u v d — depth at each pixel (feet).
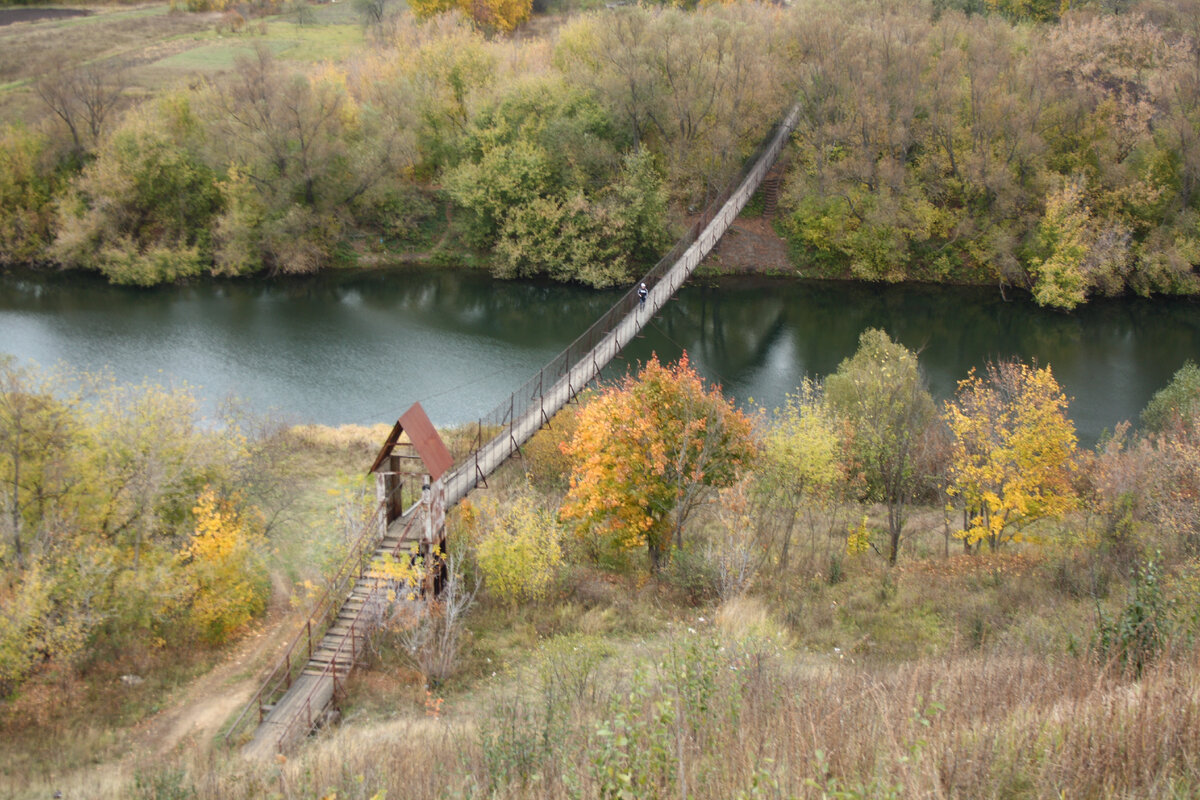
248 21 301.22
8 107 219.00
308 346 160.86
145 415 86.33
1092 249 180.55
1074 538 83.30
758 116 204.44
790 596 78.43
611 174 202.90
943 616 72.13
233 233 198.90
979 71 193.26
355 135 212.84
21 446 77.82
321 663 70.44
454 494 90.94
